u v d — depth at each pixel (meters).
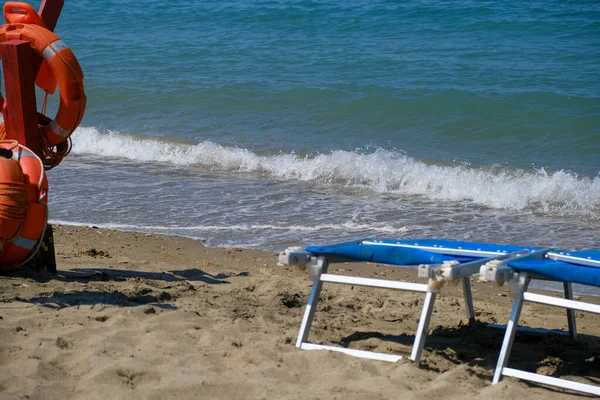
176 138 13.81
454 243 4.76
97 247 7.40
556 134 13.74
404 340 4.68
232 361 3.96
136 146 12.98
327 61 19.89
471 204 9.85
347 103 15.91
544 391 3.75
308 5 27.45
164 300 5.31
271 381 3.59
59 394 3.37
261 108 16.06
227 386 3.49
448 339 4.76
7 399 3.22
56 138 5.84
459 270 3.79
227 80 18.08
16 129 5.67
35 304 4.82
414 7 26.23
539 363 4.29
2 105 5.99
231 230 8.35
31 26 5.68
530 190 10.15
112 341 4.10
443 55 20.17
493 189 10.20
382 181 10.89
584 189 10.09
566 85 16.50
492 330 4.99
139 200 9.71
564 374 4.11
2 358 3.76
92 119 15.47
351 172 11.27
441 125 14.55
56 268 6.20
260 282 6.23
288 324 4.81
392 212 9.30
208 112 15.91
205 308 5.06
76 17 28.19
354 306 5.63
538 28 22.97
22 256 5.56
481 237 8.20
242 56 20.91
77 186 10.48
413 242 4.77
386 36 22.97
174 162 12.36
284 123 14.91
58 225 8.32
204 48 22.14
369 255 4.25
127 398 3.32
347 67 19.09
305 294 5.86
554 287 6.68
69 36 24.72
